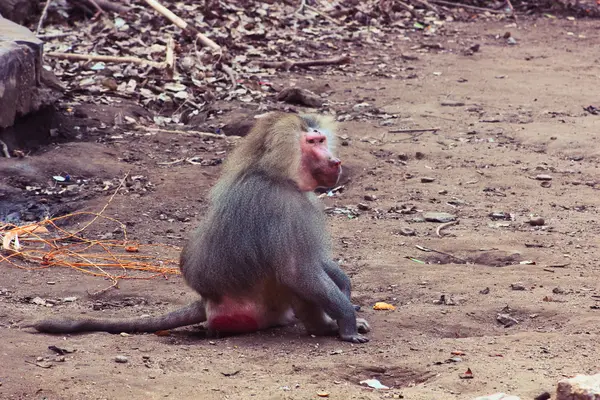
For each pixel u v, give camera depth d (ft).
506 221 39.42
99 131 51.67
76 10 72.33
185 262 26.53
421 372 22.89
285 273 24.91
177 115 56.34
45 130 50.34
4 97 45.88
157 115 56.03
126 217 39.42
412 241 36.29
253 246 25.17
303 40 75.92
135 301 29.89
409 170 47.24
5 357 22.98
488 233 37.47
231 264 25.36
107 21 68.80
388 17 86.89
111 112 54.24
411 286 30.83
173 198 42.01
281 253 24.80
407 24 87.40
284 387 21.54
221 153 49.26
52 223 37.76
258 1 82.69
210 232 25.77
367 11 86.53
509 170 47.32
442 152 50.29
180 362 23.47
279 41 74.43
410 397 20.89
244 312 26.23
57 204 41.16
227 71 63.77
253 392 21.18
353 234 37.22
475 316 27.86
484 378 21.95
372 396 20.95
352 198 42.78
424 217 39.50
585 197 43.09
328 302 25.17
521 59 76.43
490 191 44.04
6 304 28.55
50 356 23.47
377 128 55.16
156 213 40.11
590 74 71.56
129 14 70.74
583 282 30.91
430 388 21.47
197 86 60.08
